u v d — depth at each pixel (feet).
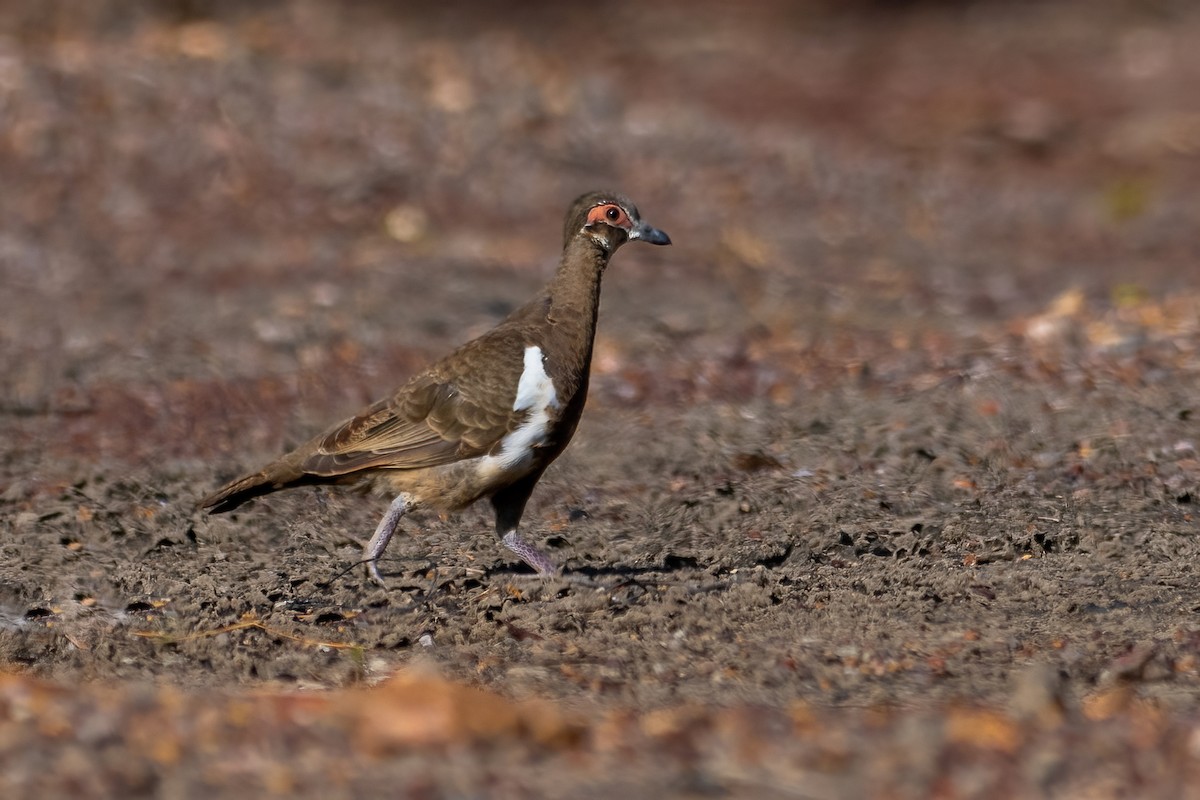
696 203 80.43
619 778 23.77
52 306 63.31
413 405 35.22
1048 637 31.04
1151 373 49.14
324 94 82.28
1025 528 37.99
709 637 31.60
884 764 24.26
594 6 139.54
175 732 25.41
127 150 76.48
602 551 38.06
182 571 36.76
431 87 86.07
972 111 105.40
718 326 61.16
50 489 43.24
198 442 48.32
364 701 26.43
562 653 30.94
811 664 29.73
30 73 79.46
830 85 115.14
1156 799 23.03
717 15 139.03
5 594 34.47
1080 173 92.53
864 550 37.32
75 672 30.25
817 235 78.07
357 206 75.41
